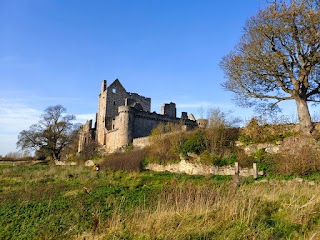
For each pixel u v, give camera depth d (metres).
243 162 23.27
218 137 26.55
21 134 67.88
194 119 66.81
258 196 10.88
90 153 58.50
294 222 8.29
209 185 15.91
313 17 19.44
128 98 63.38
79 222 10.94
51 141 68.25
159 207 10.39
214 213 9.36
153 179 25.02
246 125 25.95
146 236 7.93
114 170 32.75
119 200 14.71
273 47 21.56
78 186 21.89
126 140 55.03
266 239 7.36
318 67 21.17
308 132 21.53
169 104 64.69
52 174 31.36
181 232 7.95
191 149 28.33
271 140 23.47
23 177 29.67
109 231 8.84
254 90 24.02
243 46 23.31
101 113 67.50
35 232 10.42
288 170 20.06
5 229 11.29
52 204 15.02
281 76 22.44
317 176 18.34
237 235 7.61
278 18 20.56
